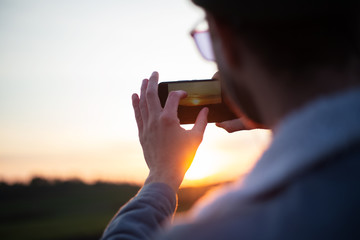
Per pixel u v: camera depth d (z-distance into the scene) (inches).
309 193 23.4
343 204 22.9
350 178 23.2
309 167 23.7
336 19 25.6
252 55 27.3
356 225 22.5
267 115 28.1
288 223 23.3
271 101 27.3
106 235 42.4
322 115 24.1
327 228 22.7
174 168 48.3
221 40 28.5
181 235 25.0
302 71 26.0
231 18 26.9
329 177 23.4
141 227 42.3
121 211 44.7
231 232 24.0
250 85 28.5
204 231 24.5
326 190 23.2
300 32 25.8
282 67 26.4
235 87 30.0
